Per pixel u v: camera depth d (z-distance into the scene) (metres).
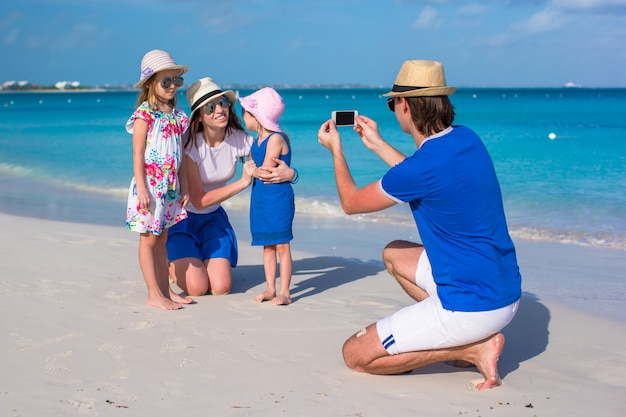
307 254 7.70
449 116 3.71
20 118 43.03
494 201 3.63
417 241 8.46
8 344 4.32
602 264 7.38
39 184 14.95
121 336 4.55
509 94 124.44
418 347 3.74
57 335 4.53
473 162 3.58
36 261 6.66
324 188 13.16
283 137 5.49
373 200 3.77
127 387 3.70
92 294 5.58
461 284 3.62
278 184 5.44
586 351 4.44
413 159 3.62
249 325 4.89
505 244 3.66
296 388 3.74
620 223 9.77
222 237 5.96
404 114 3.79
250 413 3.40
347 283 6.28
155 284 5.36
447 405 3.53
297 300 5.64
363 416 3.38
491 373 3.75
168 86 5.24
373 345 3.83
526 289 6.27
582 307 5.58
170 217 5.41
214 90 5.56
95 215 10.67
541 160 17.08
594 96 102.75
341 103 73.62
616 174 14.34
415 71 3.68
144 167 5.21
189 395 3.61
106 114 48.44
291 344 4.48
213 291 5.76
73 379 3.79
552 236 9.03
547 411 3.46
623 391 3.73
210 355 4.23
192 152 5.69
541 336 4.79
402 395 3.66
